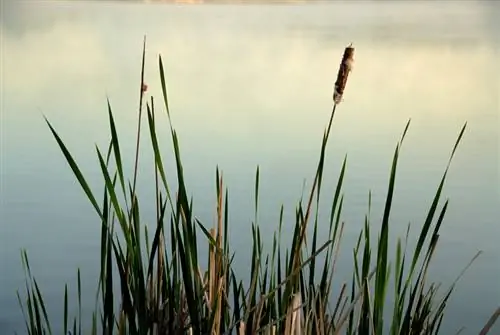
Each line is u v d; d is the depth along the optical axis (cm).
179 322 198
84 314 471
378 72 1473
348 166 814
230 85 1331
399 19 2581
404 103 1185
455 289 515
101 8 3003
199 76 1420
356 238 571
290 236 583
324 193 711
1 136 934
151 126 194
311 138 950
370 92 1276
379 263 202
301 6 3341
